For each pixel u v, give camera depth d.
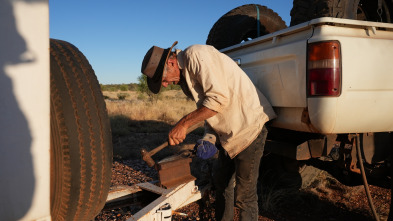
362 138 2.79
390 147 2.86
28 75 1.20
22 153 1.21
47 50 1.24
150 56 2.32
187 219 3.21
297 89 2.40
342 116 2.26
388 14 3.85
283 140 3.07
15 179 1.21
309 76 2.28
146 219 2.16
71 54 1.78
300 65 2.36
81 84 1.68
